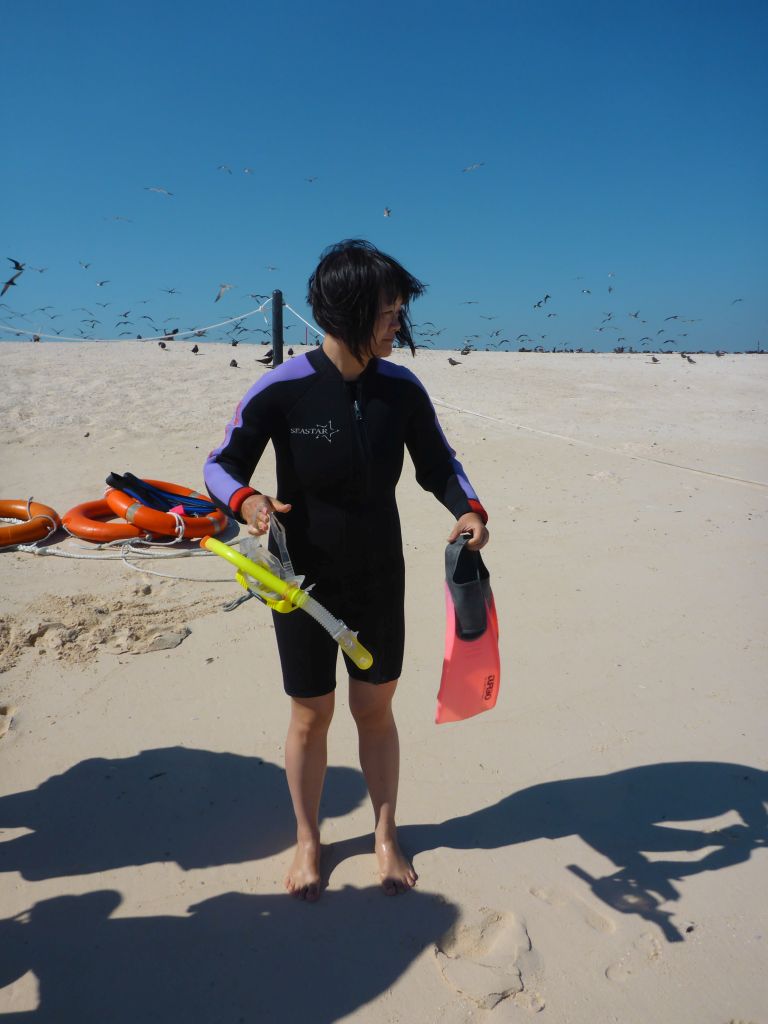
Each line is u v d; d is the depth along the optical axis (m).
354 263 2.15
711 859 2.60
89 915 2.36
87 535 5.89
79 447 8.49
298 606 2.10
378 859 2.54
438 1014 2.04
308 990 2.11
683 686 3.75
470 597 2.41
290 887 2.46
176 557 5.63
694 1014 2.04
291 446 2.32
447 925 2.33
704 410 12.03
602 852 2.64
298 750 2.50
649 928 2.32
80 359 13.38
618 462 8.70
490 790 2.97
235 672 3.85
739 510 6.95
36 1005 2.05
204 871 2.55
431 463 2.54
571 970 2.17
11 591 4.90
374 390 2.34
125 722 3.41
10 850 2.62
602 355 18.80
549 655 4.05
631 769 3.09
